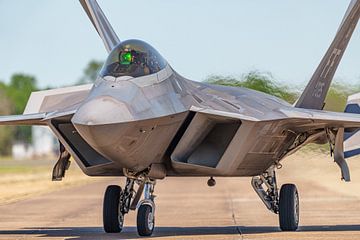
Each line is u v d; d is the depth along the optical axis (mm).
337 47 71812
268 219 77812
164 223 74250
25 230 68312
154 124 55438
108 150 54219
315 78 71438
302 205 95562
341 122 61500
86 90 70125
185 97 59156
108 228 64062
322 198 107125
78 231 66938
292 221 64500
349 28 71375
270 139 62094
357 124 62531
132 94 55312
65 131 60000
